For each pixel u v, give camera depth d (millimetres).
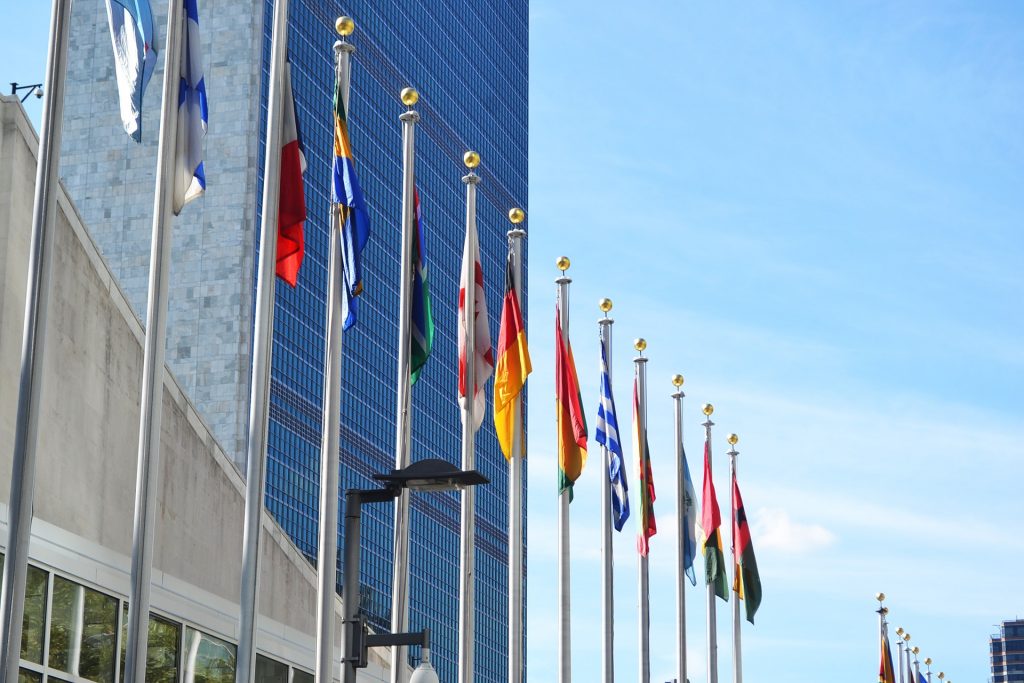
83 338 34594
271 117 28281
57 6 24391
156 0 140250
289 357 141250
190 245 144500
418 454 168500
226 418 139125
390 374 164125
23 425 23062
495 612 182125
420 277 33312
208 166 146125
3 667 21922
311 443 144125
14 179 32344
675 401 47219
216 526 41094
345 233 30438
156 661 34875
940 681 98875
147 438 24828
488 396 60594
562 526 38750
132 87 25531
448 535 171750
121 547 35938
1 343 31328
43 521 30375
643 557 44500
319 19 156250
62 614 31000
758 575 51375
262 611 43250
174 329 143000
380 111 169875
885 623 72938
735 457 52469
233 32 148500
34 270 23594
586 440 38656
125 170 148125
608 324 42281
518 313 37219
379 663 48688
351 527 24641
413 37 185125
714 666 48656
